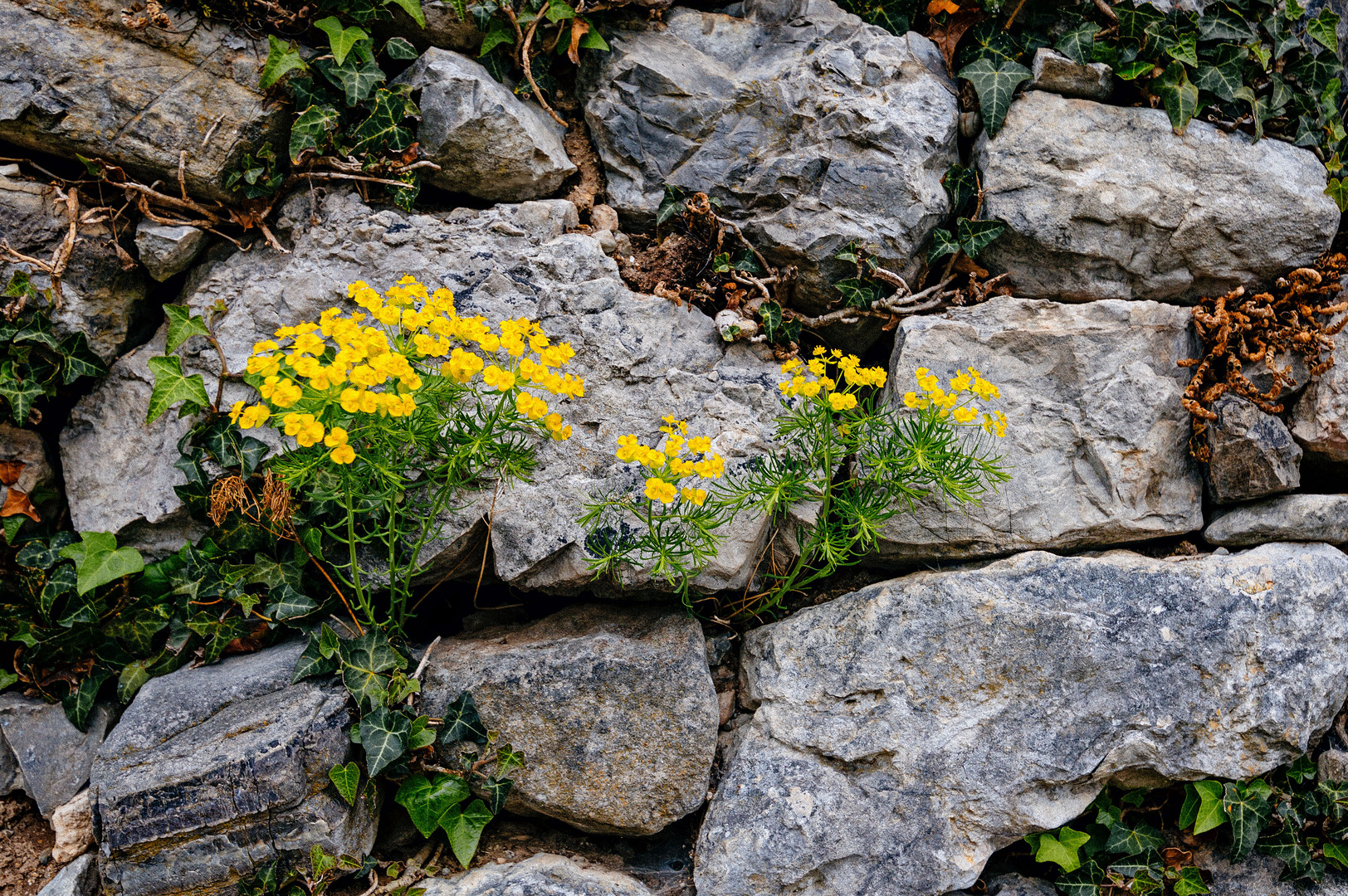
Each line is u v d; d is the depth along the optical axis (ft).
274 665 8.25
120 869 7.23
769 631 8.97
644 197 9.45
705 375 8.87
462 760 8.08
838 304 9.33
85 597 8.50
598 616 8.90
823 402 7.87
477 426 8.22
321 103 8.60
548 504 8.38
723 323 9.02
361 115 8.77
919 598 8.39
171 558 8.70
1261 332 8.84
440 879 7.96
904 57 9.20
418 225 8.82
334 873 7.57
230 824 7.32
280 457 7.72
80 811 8.05
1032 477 8.67
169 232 8.60
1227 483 8.74
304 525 8.43
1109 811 8.77
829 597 9.37
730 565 8.45
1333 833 8.66
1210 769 8.31
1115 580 8.35
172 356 8.32
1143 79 9.08
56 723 8.52
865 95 9.05
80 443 8.79
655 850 8.64
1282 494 8.75
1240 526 8.82
